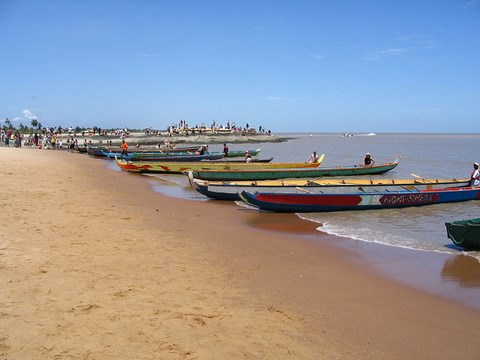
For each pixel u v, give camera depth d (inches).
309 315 296.4
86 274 327.6
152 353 219.3
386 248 484.7
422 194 761.6
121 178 1130.0
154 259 390.0
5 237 403.9
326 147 3479.3
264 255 440.1
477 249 473.7
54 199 650.8
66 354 209.8
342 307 314.5
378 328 282.2
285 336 258.8
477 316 306.3
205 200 812.6
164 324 254.8
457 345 263.0
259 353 232.8
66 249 388.8
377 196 729.0
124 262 370.3
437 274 396.8
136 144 3014.3
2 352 206.5
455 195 797.2
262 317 283.4
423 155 2469.2
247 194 669.3
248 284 349.7
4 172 924.6
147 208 671.8
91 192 781.9
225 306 295.7
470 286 366.6
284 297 327.3
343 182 845.8
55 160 1494.8
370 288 357.1
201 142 3472.0
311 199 692.1
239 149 3034.0
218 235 521.3
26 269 322.0
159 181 1116.5
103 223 519.8
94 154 1999.3
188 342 235.9
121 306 274.1
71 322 244.2
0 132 2815.0
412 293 348.5
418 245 499.2
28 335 224.8
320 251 465.7
